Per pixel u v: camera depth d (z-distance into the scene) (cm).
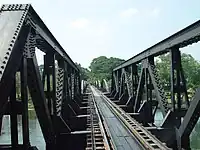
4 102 483
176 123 1107
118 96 3691
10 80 513
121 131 1423
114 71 4194
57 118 1207
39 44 991
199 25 834
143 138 1133
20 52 584
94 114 2031
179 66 1110
